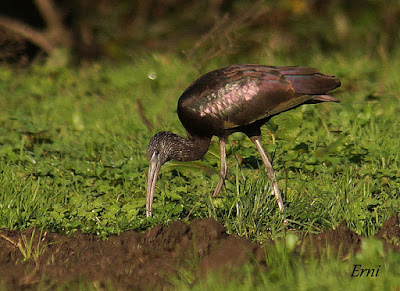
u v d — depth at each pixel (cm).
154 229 970
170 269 894
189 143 1191
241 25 2245
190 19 2727
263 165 1253
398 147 1335
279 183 1191
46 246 967
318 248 919
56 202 1153
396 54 2353
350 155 1285
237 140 1395
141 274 888
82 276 884
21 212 1073
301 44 2566
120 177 1239
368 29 2570
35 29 2766
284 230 1009
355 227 1020
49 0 2641
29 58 2573
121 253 942
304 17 2598
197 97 1150
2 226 1040
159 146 1170
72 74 2180
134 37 2702
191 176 1240
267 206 1059
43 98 1966
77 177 1236
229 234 986
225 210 1052
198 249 937
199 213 1077
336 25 2594
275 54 2462
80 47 2645
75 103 1889
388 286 798
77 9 2731
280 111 1129
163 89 2005
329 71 1988
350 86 1862
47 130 1507
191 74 2066
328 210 1059
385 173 1195
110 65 2484
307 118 1523
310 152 1322
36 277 891
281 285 817
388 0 2578
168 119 1642
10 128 1577
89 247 962
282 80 1120
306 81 1120
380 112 1567
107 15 2739
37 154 1372
